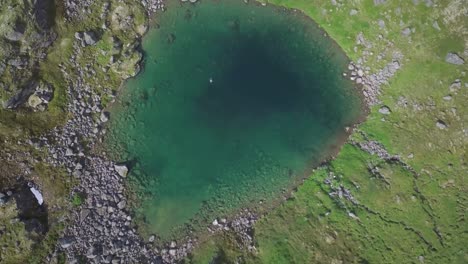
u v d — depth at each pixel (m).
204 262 44.44
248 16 52.56
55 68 47.62
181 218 46.72
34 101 46.84
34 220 44.31
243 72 52.03
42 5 45.62
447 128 46.81
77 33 47.94
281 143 49.44
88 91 48.81
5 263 42.78
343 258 42.56
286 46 52.25
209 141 49.69
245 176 48.25
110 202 46.56
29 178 46.16
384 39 49.72
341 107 50.06
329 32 51.44
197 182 48.09
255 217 46.59
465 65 47.50
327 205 45.34
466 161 45.97
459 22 47.91
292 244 44.06
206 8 52.53
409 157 46.53
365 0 49.78
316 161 48.34
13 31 43.62
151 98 50.34
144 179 47.88
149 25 51.44
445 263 41.97
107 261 44.22
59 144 47.22
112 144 48.53
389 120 48.41
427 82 48.16
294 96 51.16
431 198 44.81
